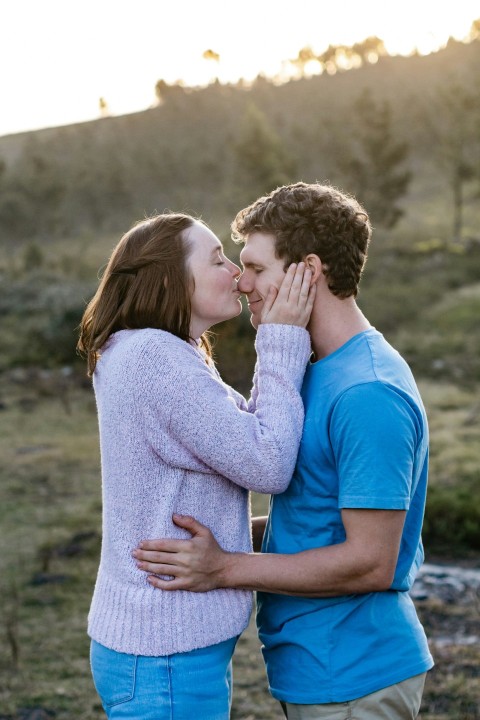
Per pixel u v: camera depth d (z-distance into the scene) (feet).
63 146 286.05
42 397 47.03
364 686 5.99
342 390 5.94
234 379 45.42
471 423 37.73
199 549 6.00
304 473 6.12
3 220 184.85
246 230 6.52
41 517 25.64
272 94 309.22
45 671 15.03
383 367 6.05
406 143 137.18
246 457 5.83
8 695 14.05
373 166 136.56
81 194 219.61
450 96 136.05
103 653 6.26
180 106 313.32
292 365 6.15
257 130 146.72
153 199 221.87
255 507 26.09
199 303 6.43
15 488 29.14
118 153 264.93
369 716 6.04
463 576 19.08
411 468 5.89
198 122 295.69
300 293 6.20
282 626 6.34
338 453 5.90
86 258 135.03
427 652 6.37
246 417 5.96
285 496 6.31
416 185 196.44
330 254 6.24
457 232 131.54
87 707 13.57
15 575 20.42
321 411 6.04
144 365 6.04
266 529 6.77
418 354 57.26
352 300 6.48
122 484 6.16
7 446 36.06
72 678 14.74
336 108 268.62
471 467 29.53
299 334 6.20
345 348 6.24
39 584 19.77
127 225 201.98
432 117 212.43
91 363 6.66
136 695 6.03
